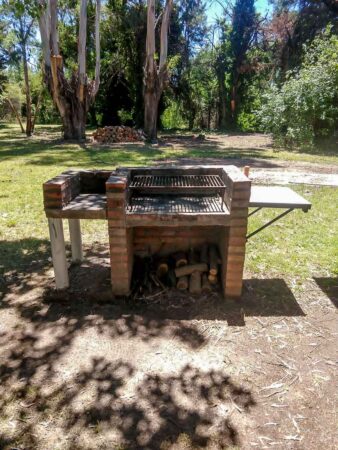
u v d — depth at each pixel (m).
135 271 3.60
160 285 3.43
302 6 19.84
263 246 4.50
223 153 12.51
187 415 2.02
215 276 3.41
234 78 26.47
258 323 2.91
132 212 3.03
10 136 19.64
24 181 7.89
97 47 16.47
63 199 3.04
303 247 4.48
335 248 4.43
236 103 27.11
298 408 2.08
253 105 25.64
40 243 4.59
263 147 14.88
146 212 3.03
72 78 16.42
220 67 26.73
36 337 2.72
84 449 1.81
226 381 2.28
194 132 24.31
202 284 3.39
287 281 3.61
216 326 2.86
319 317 3.00
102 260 4.05
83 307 3.13
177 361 2.46
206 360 2.47
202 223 2.98
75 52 22.92
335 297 3.31
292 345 2.64
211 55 26.95
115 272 3.16
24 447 1.82
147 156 11.46
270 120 14.81
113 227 3.00
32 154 12.00
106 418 1.99
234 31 25.47
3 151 12.84
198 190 3.52
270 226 5.22
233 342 2.67
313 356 2.52
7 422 1.97
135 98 24.86
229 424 1.96
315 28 19.45
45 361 2.45
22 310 3.09
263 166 9.88
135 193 3.56
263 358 2.50
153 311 3.08
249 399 2.14
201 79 27.73
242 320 2.95
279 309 3.12
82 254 4.04
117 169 3.57
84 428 1.93
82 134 17.39
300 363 2.45
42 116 33.28
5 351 2.56
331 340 2.70
